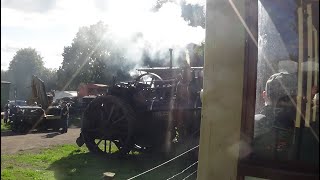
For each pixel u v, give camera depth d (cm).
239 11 321
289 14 293
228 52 326
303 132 285
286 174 288
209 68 334
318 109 279
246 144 314
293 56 293
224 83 327
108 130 1114
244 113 319
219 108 328
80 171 912
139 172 904
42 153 1152
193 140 1037
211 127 331
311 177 277
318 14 279
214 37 332
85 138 1172
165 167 957
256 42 317
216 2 331
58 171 905
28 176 833
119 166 983
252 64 318
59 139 1540
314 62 282
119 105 1090
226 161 321
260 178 301
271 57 307
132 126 1064
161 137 1092
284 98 299
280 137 298
